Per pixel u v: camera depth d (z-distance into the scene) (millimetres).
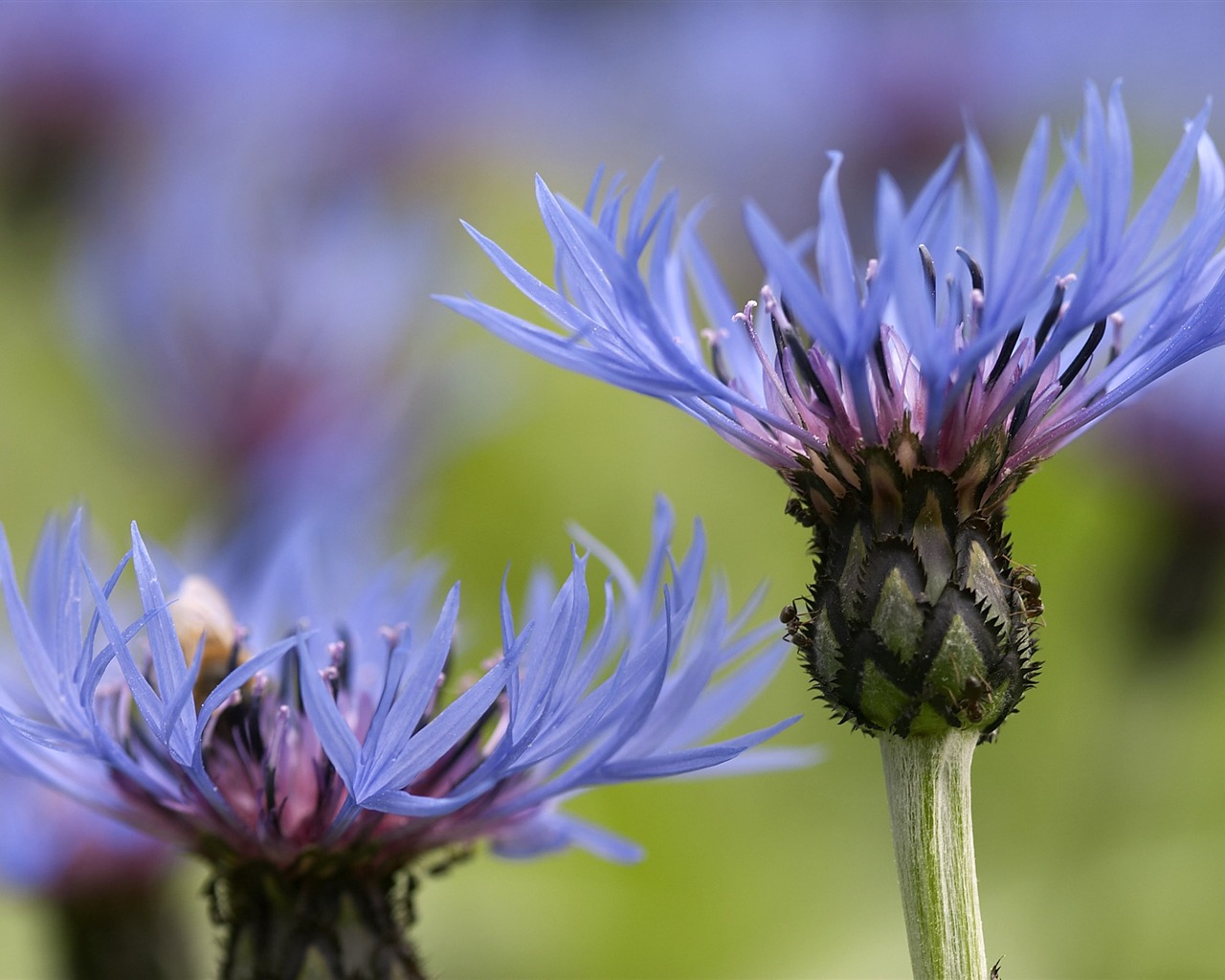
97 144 941
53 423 866
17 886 584
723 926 723
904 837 493
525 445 846
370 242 809
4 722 501
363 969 521
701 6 1056
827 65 945
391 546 754
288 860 519
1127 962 695
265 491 755
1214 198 490
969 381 490
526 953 683
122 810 518
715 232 951
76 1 963
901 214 480
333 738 491
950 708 491
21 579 797
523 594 825
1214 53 1135
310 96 1075
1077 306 486
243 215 814
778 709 789
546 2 1233
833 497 497
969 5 976
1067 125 1010
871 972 709
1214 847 710
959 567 494
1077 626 798
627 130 1157
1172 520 697
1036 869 748
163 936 590
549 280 943
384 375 786
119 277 792
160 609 489
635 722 497
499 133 1131
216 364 780
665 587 490
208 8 1021
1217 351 689
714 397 495
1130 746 717
